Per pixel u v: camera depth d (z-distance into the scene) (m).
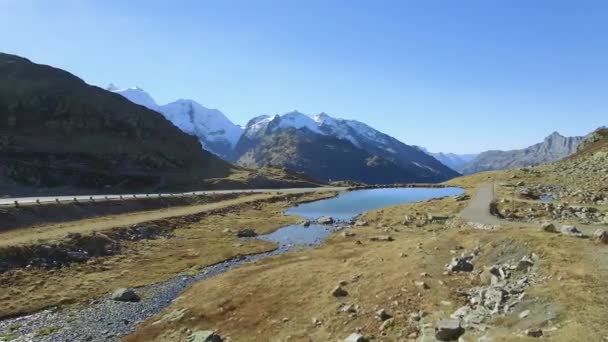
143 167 141.00
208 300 37.34
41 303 37.12
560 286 25.03
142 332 31.77
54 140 134.12
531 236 35.41
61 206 68.44
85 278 43.94
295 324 30.50
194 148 177.25
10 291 38.84
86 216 69.94
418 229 63.03
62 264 46.53
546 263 29.09
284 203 110.62
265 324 31.28
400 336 25.42
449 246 40.84
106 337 31.17
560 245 32.22
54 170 114.69
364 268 40.09
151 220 69.44
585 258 28.88
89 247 51.94
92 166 127.62
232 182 148.25
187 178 143.50
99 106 157.50
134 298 39.09
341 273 40.00
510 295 26.31
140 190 121.69
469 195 83.75
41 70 163.62
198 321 33.12
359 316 29.42
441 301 28.92
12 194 95.31
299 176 197.00
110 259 50.97
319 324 29.77
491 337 20.84
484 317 24.45
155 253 55.66
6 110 135.25
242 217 87.00
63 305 37.31
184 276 46.47
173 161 156.12
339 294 34.19
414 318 27.06
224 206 93.75
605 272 26.02
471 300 27.83
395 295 31.31
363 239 59.59
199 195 105.44
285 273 42.53
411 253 41.25
